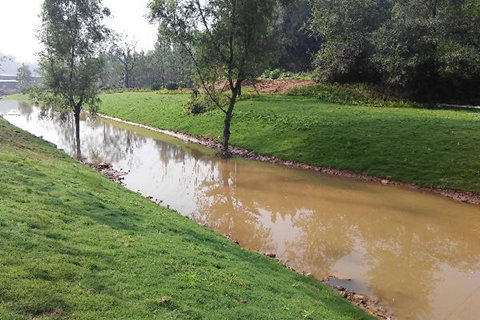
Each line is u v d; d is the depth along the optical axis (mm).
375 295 13320
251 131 37312
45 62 34312
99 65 35781
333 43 52031
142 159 32875
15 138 24500
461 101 44188
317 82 53969
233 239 17453
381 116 36062
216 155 33656
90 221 11727
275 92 53562
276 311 9281
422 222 19844
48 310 6668
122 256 9648
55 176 16359
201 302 8492
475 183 23297
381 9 67938
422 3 49094
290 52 76812
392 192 24047
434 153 26953
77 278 7926
